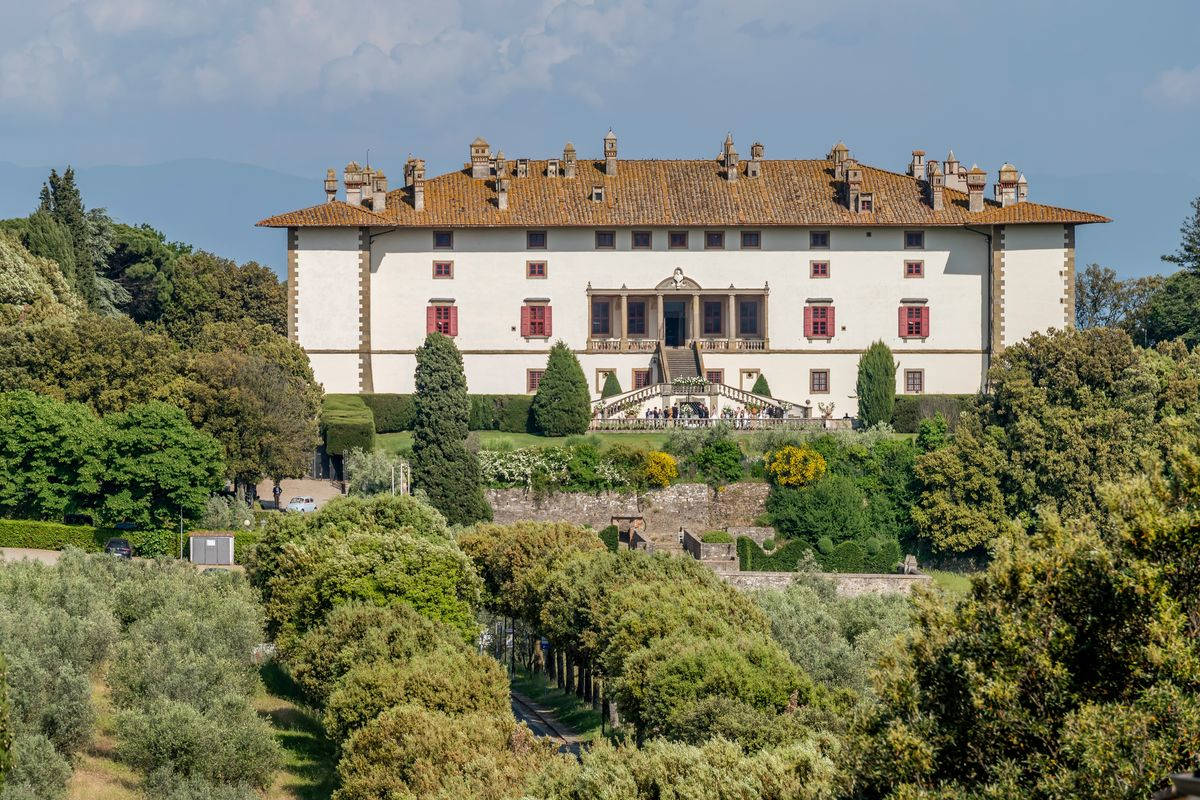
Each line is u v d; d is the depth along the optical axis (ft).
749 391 526.98
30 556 392.47
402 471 443.73
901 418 520.83
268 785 257.96
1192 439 166.40
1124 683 153.69
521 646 394.32
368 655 285.43
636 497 464.65
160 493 411.75
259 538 366.84
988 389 514.68
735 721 240.32
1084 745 143.95
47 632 271.28
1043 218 525.34
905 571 447.83
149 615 306.96
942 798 149.28
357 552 325.01
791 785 184.65
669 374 523.70
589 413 508.53
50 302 513.04
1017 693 154.51
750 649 267.39
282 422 445.78
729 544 444.55
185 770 249.75
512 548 370.94
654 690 259.80
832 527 456.04
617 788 199.21
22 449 413.18
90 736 254.68
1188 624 152.66
